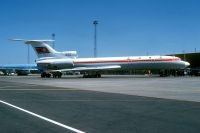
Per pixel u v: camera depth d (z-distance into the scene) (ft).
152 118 51.70
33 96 94.73
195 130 41.55
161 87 138.72
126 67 290.56
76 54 303.07
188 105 70.33
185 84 160.97
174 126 44.45
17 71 470.80
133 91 115.96
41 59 297.74
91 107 66.90
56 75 299.58
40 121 48.67
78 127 43.70
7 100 82.38
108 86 149.38
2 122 47.83
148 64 286.46
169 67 286.66
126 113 57.67
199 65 353.72
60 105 70.74
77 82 194.59
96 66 294.66
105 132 40.34
